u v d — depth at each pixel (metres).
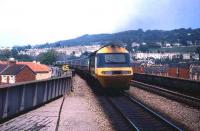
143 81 35.44
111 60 23.55
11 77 77.56
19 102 13.38
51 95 18.86
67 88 24.41
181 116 14.26
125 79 23.28
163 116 14.14
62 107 16.33
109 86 23.41
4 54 181.12
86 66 34.69
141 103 17.59
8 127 11.09
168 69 30.58
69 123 12.23
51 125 11.62
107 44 24.52
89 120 12.95
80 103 18.11
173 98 19.56
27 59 187.50
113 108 16.95
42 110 15.13
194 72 24.61
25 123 11.89
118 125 12.48
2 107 11.62
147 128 11.84
